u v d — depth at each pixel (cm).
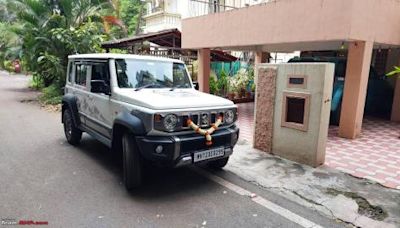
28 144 657
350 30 625
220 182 473
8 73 3309
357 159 575
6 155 579
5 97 1455
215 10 1341
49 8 1355
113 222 352
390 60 1084
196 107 424
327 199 415
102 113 510
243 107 1204
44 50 1336
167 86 524
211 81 1284
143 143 395
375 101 1023
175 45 1317
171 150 392
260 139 615
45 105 1204
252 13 832
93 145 656
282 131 571
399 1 742
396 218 368
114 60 498
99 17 1440
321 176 489
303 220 367
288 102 556
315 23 681
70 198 407
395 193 431
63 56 1337
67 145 654
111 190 434
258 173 504
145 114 396
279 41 768
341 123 737
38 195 413
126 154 416
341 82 880
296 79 536
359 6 630
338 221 366
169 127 396
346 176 490
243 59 1600
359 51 686
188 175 498
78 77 619
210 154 429
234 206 398
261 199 418
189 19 1070
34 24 1322
